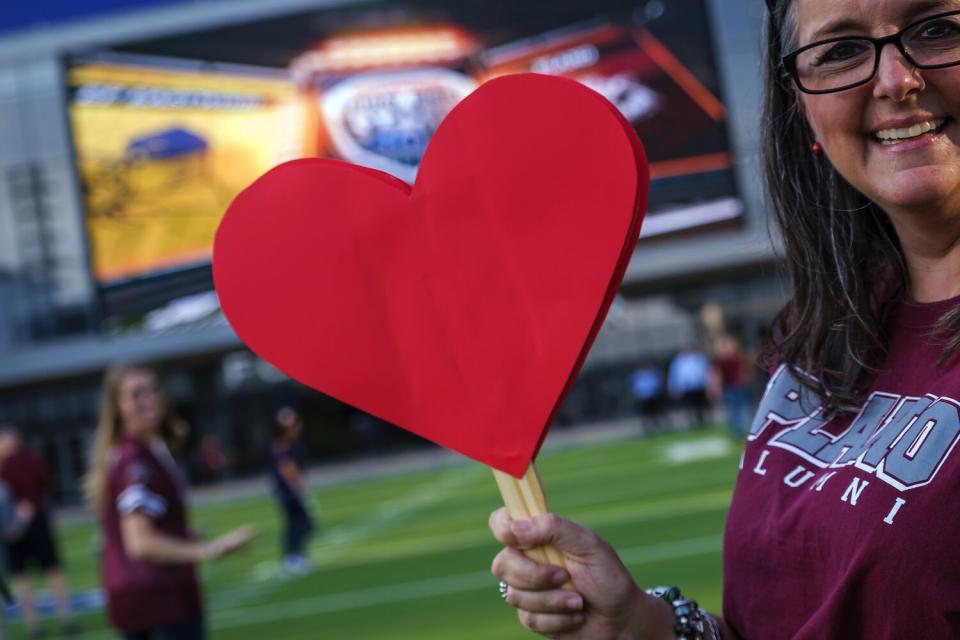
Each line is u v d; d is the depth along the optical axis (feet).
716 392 79.71
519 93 4.21
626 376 114.83
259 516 62.64
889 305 4.83
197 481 114.73
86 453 115.96
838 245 5.06
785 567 4.77
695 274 106.01
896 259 4.87
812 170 5.23
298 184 4.60
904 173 4.39
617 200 4.08
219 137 104.83
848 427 4.77
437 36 105.40
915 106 4.36
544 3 103.50
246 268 4.67
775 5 5.04
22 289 114.01
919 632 4.16
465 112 4.32
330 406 116.26
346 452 115.85
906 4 4.33
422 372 4.48
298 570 34.81
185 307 103.81
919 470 4.22
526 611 4.68
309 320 4.59
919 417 4.36
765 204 5.47
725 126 100.37
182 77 104.88
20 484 28.71
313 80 105.50
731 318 112.68
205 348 113.39
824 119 4.63
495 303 4.33
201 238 104.17
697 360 81.00
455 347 4.42
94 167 104.17
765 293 112.16
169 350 113.50
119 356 113.29
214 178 104.53
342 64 105.50
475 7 105.19
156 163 104.32
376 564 33.94
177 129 104.53
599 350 115.14
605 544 4.57
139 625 13.51
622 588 4.57
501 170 4.27
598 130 4.10
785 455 4.98
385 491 66.59
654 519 34.01
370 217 4.50
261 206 4.66
